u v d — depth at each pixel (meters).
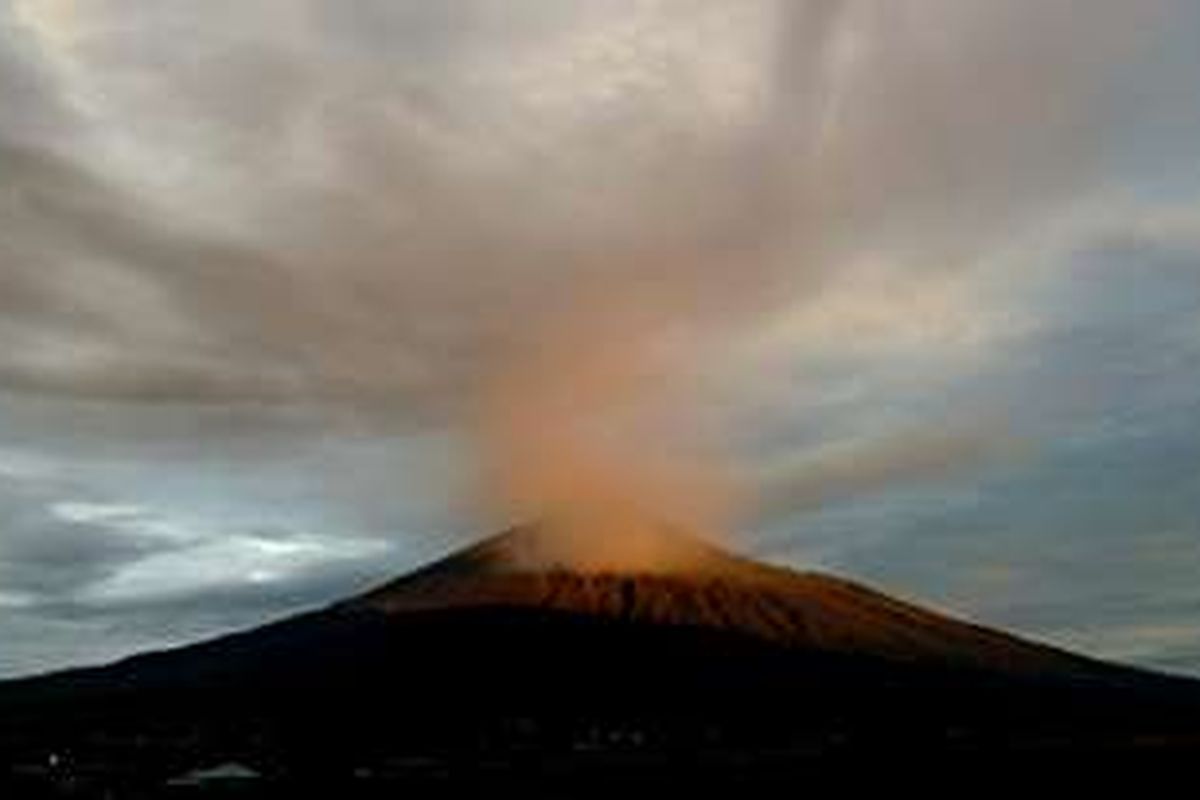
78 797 178.12
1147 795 157.12
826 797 168.38
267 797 176.75
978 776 176.38
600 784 184.25
